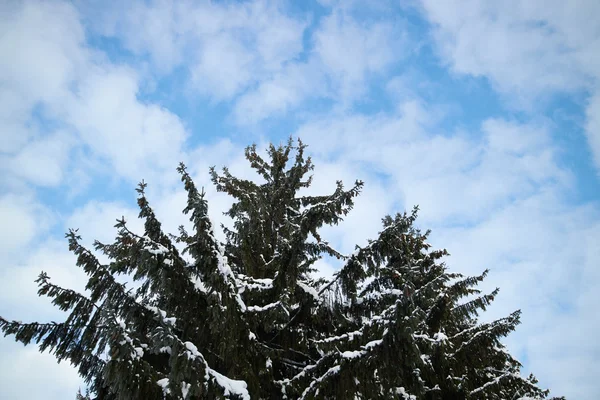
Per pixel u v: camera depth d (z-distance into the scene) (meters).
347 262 7.83
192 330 7.11
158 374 5.60
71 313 6.38
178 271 6.45
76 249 6.50
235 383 5.62
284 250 8.05
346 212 7.64
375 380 7.01
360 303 8.42
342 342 6.94
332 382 6.54
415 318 5.96
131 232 6.40
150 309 6.94
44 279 6.38
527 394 10.52
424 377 9.28
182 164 7.14
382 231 7.71
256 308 7.16
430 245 13.45
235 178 11.30
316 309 8.27
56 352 6.36
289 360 8.34
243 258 9.21
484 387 10.01
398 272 8.34
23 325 6.32
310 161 12.16
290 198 11.45
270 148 12.59
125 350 5.18
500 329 9.65
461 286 10.23
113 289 6.61
